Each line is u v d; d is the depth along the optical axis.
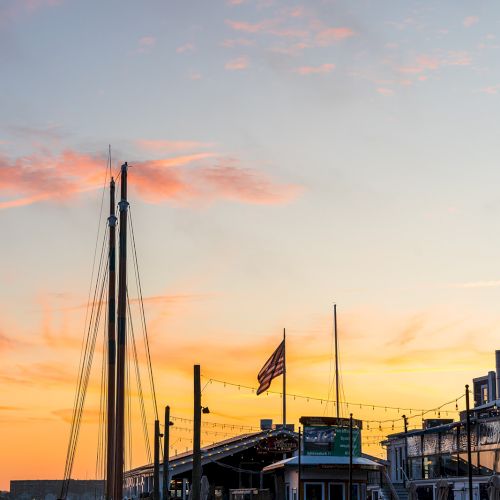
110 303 70.81
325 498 81.56
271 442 92.62
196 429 62.59
